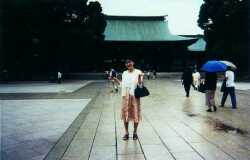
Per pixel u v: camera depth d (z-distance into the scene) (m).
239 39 38.47
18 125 8.87
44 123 9.19
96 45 52.12
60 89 24.19
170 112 11.37
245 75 39.09
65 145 6.59
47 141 6.95
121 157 5.68
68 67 53.16
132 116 7.01
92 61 57.56
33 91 22.03
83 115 10.72
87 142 6.84
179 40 58.75
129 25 64.50
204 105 13.52
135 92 6.91
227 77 12.41
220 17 37.81
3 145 6.60
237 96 17.64
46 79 40.34
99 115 10.72
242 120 9.51
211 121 9.36
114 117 10.29
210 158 5.54
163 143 6.67
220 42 37.97
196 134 7.54
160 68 61.22
